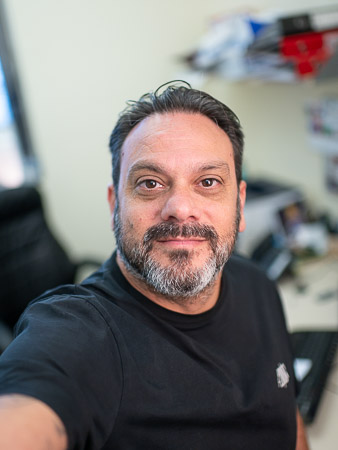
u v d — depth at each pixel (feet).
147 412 2.02
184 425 2.12
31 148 7.18
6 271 5.40
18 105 6.89
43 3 6.36
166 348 2.22
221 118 2.50
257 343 2.66
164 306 2.39
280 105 6.54
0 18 6.42
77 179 7.30
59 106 6.88
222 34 5.27
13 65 6.66
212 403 2.20
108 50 6.88
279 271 5.09
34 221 5.73
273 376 2.56
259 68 4.83
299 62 4.15
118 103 7.17
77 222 7.49
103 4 6.64
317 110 5.77
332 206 6.12
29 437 1.48
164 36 7.14
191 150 2.31
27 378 1.67
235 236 2.52
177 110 2.41
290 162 6.72
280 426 2.50
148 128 2.37
